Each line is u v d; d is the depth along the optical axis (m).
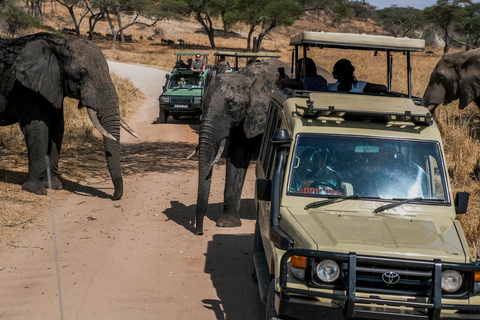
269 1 66.69
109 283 7.09
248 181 13.27
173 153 16.67
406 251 4.63
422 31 105.19
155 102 30.55
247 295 6.88
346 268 4.62
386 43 6.56
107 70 11.18
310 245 4.70
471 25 81.00
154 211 10.51
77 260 7.86
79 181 12.67
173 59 62.12
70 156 15.09
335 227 5.03
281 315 4.71
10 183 11.77
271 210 5.38
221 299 6.74
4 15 50.00
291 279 4.72
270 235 5.31
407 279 4.62
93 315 6.17
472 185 11.73
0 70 11.29
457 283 4.57
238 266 7.87
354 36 6.57
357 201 5.52
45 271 7.42
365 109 5.77
